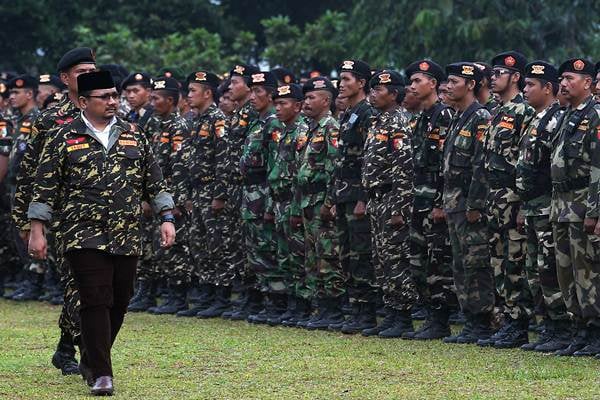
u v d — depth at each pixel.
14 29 51.44
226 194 23.19
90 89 14.24
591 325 17.27
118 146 14.28
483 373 15.70
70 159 14.09
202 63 42.31
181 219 23.95
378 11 42.16
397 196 19.73
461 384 14.84
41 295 26.70
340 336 20.20
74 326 14.93
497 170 18.39
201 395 14.27
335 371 15.99
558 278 17.50
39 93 27.12
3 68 52.03
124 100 25.42
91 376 14.66
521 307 18.44
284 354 17.67
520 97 18.53
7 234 27.52
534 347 18.05
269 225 22.19
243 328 21.50
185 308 24.36
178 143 23.86
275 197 21.88
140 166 14.48
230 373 15.91
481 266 18.89
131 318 23.30
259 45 55.50
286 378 15.45
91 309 14.08
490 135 18.53
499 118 18.45
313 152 20.88
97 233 13.99
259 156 22.14
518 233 18.33
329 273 21.11
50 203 14.27
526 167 17.81
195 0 52.66
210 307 23.78
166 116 24.23
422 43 39.81
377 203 19.97
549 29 39.00
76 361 15.99
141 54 43.03
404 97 21.47
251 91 22.30
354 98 20.88
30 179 15.03
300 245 21.64
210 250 23.45
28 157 15.01
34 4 50.66
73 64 15.23
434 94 19.89
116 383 15.12
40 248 14.27
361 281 20.59
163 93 24.05
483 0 38.78
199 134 23.52
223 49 52.91
